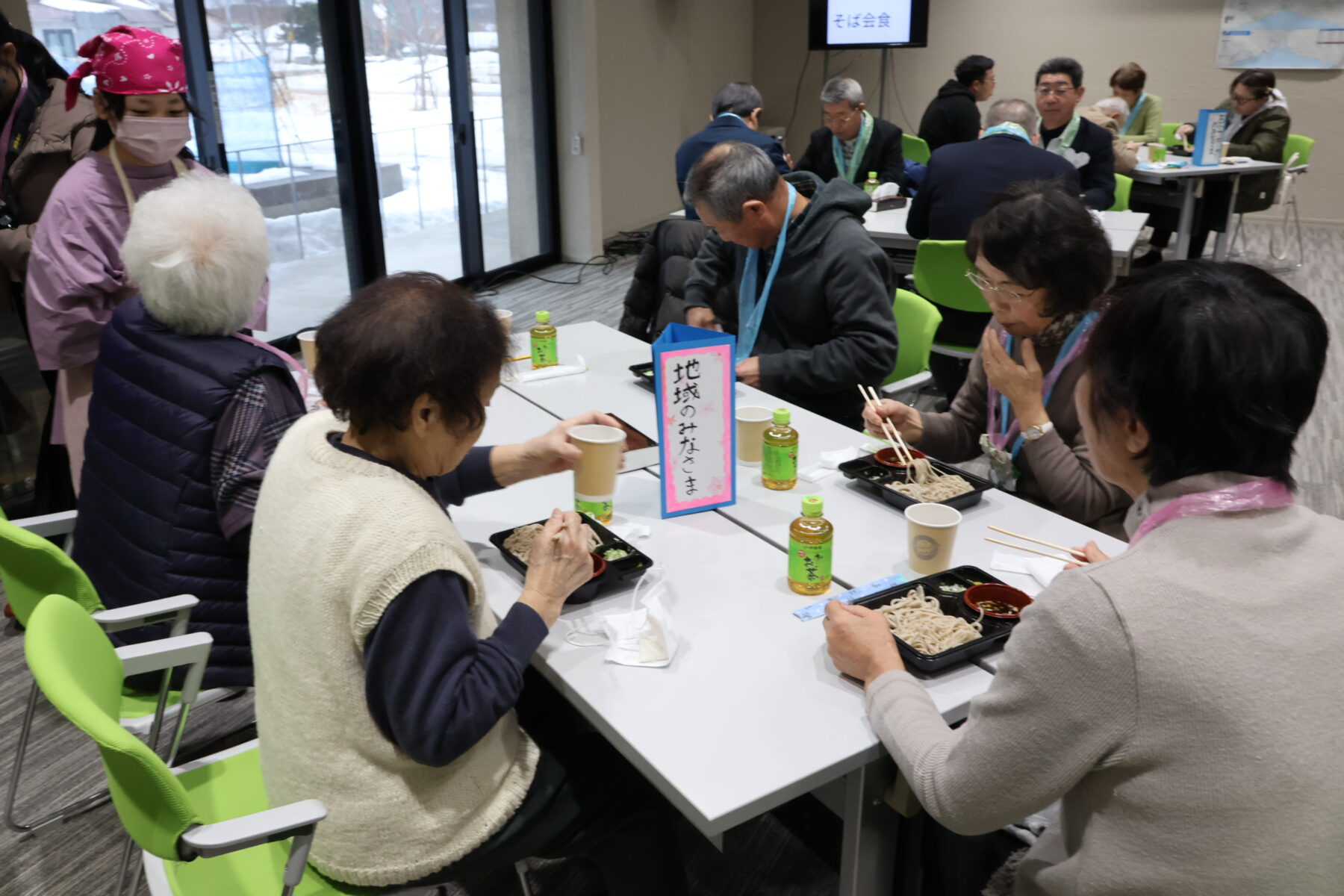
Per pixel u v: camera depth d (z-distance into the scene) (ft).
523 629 3.92
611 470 5.40
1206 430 2.79
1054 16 25.94
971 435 6.77
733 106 14.24
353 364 3.47
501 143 19.63
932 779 3.34
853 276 7.89
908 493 5.69
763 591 4.89
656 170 24.38
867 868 4.46
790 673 4.25
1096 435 3.09
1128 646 2.73
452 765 3.84
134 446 5.31
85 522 5.67
